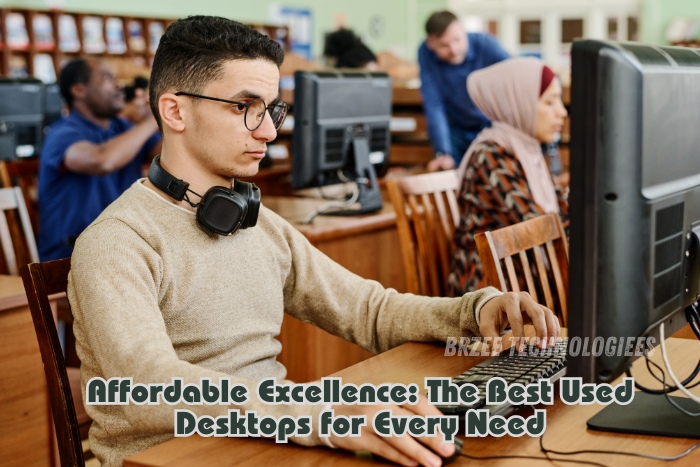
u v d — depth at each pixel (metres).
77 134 3.74
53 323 1.48
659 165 1.10
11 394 2.24
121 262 1.33
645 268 1.09
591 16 10.26
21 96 4.48
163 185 1.44
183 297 1.43
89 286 1.31
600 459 1.11
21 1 6.65
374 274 3.30
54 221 3.66
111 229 1.37
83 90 3.84
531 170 2.60
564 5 10.38
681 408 1.25
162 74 1.44
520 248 1.99
